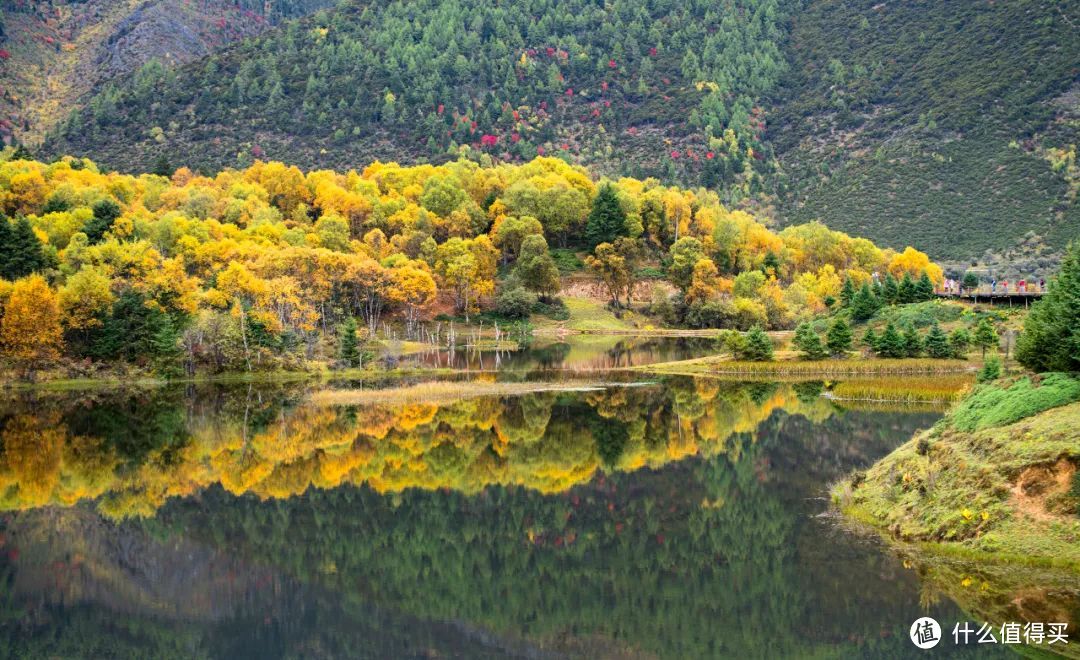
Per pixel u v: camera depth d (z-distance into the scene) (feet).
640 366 445.78
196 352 427.33
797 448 238.07
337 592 152.56
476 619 140.15
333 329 507.30
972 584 130.11
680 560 160.76
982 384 187.42
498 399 344.69
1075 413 146.72
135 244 479.00
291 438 279.90
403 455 253.03
